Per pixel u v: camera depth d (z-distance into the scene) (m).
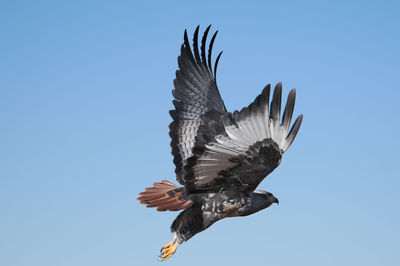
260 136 11.67
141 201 12.89
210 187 12.89
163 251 13.00
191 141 12.84
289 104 11.77
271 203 13.22
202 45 13.32
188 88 13.19
